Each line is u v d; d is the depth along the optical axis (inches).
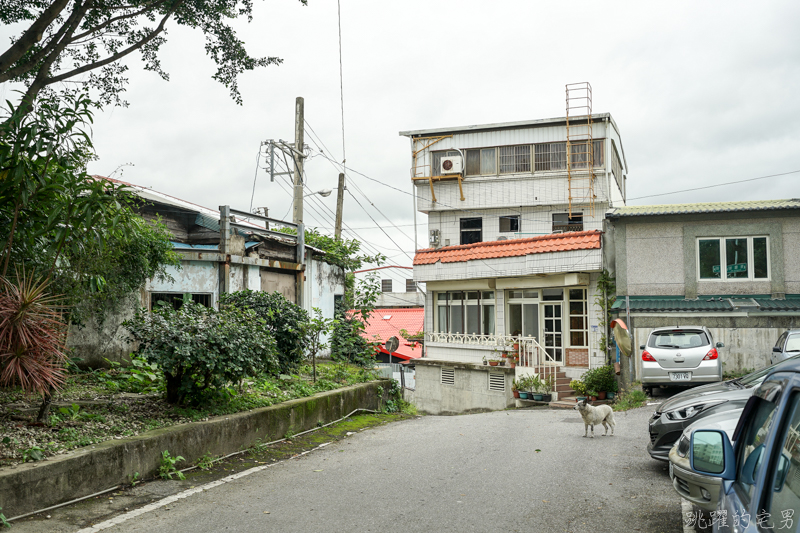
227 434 338.3
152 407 341.7
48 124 264.5
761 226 696.4
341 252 843.4
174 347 320.8
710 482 193.3
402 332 996.6
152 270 474.0
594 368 720.3
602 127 1057.5
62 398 348.8
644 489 270.8
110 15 404.2
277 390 452.8
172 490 265.1
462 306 936.3
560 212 1072.2
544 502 252.2
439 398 909.2
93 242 325.7
